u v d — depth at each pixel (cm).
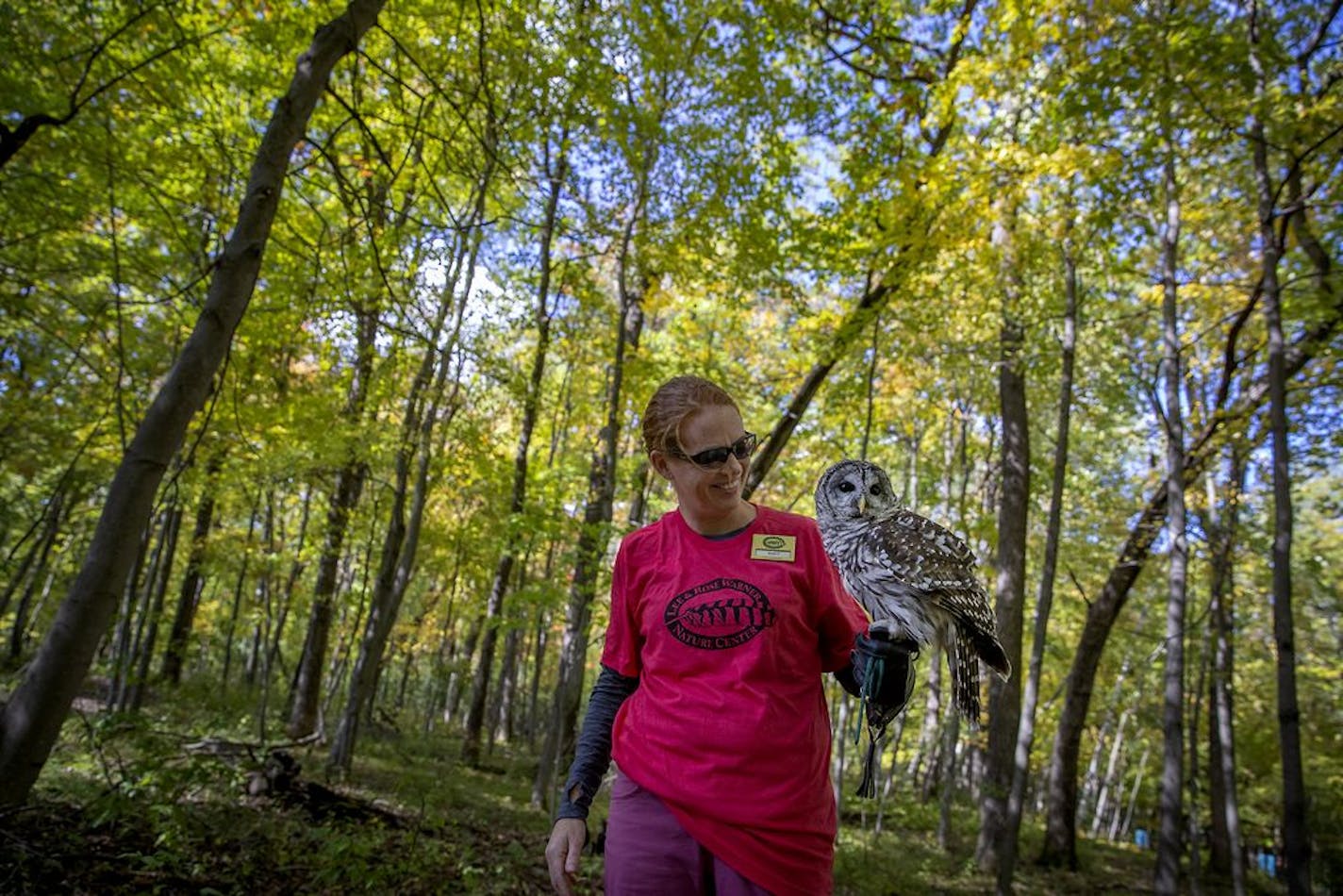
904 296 885
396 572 1274
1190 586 1670
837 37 970
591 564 935
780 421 1005
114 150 700
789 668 206
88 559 431
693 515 222
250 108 813
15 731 412
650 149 845
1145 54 639
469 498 1398
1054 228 825
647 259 913
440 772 1234
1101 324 1259
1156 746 2791
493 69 650
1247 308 1021
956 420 1855
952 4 896
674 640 211
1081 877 1388
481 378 1091
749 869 188
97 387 988
